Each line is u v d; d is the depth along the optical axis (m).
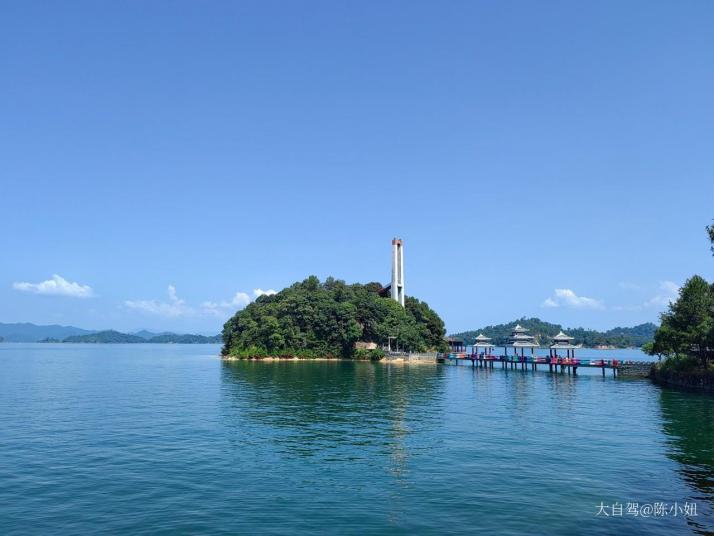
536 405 54.53
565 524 20.30
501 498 23.33
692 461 30.00
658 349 83.38
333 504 22.47
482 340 124.56
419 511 21.66
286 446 33.97
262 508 21.97
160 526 19.95
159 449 32.97
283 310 162.88
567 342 104.38
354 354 155.88
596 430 39.81
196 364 139.88
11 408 51.41
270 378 90.50
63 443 34.69
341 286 182.62
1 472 27.44
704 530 19.80
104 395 63.22
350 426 41.59
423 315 174.62
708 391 67.50
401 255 180.00
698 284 77.00
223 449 33.03
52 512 21.52
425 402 57.16
